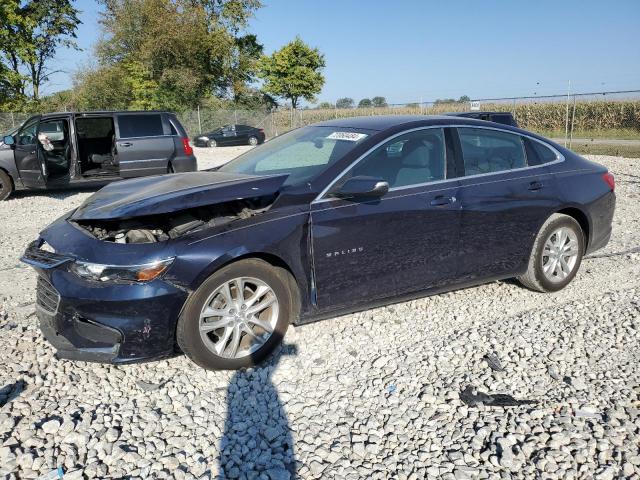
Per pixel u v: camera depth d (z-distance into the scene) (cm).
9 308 466
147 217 362
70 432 288
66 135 1052
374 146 398
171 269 318
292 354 374
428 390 327
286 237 353
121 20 3734
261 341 356
